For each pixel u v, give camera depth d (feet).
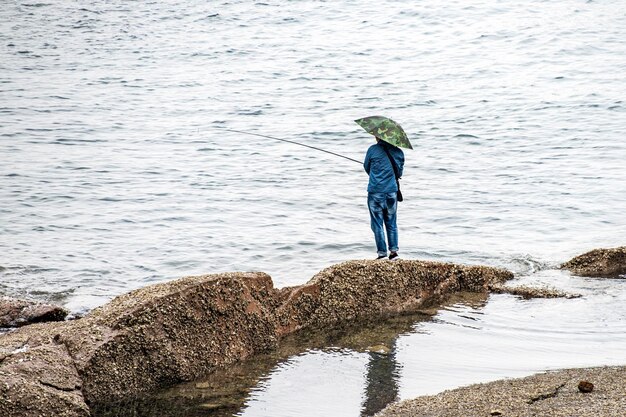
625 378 31.60
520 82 134.31
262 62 163.22
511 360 35.60
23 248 58.49
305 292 40.68
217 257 56.80
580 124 102.99
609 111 109.70
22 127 108.58
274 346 37.73
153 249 58.49
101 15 226.58
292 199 72.74
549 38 171.73
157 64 165.58
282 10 221.66
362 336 39.11
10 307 42.68
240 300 37.19
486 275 47.32
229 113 118.93
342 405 30.86
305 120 112.47
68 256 56.65
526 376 33.09
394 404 30.37
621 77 133.80
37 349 31.42
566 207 68.74
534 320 41.37
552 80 134.41
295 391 32.40
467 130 102.58
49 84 146.00
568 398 29.45
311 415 29.96
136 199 73.15
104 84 146.30
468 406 29.43
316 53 169.89
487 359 35.81
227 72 154.92
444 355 36.42
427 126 106.01
